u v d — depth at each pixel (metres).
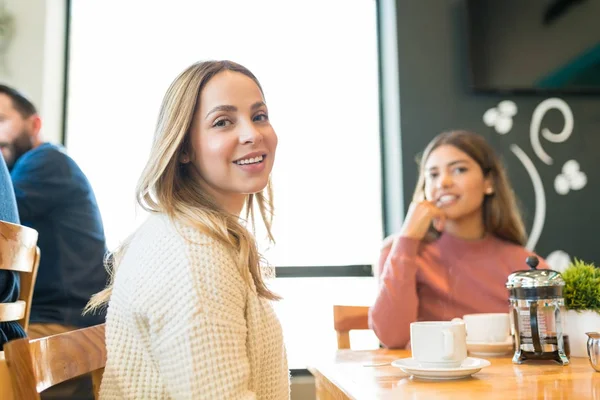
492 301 1.90
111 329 0.92
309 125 3.00
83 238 2.15
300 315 2.86
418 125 2.79
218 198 1.10
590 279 1.28
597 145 2.86
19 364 0.65
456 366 1.08
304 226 2.93
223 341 0.85
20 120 2.26
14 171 2.14
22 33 2.63
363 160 3.00
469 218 2.02
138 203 1.04
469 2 2.84
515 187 2.80
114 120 2.90
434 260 1.96
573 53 2.87
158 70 2.95
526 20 2.87
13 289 1.20
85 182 2.22
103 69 2.92
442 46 2.86
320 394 1.28
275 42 3.03
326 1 3.07
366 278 2.91
